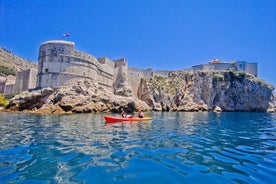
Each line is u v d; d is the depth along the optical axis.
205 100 60.59
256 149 8.38
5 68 109.31
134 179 4.95
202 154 7.45
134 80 60.78
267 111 63.41
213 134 12.41
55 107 31.55
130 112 41.84
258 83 63.38
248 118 28.31
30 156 6.84
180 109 58.12
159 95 58.44
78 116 25.36
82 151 7.63
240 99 60.69
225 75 62.34
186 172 5.50
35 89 37.50
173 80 63.59
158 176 5.17
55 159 6.53
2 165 5.87
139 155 7.21
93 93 37.25
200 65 69.44
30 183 4.61
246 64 68.56
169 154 7.40
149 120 21.23
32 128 13.60
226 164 6.25
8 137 10.24
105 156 7.00
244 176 5.25
